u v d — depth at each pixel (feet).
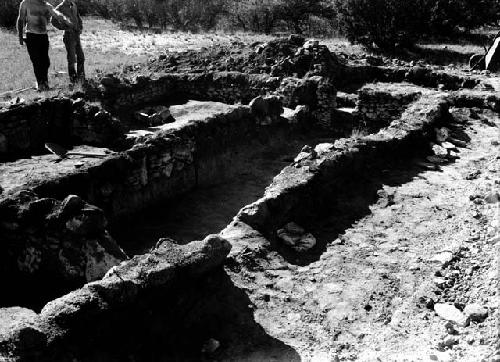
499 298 15.37
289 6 81.35
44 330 11.46
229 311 15.16
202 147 30.14
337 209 21.57
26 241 18.40
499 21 81.92
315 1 81.66
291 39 50.62
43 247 18.07
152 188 26.73
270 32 83.87
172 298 14.01
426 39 70.28
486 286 16.02
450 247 18.45
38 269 18.35
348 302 15.85
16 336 11.07
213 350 13.76
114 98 40.32
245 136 34.12
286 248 18.60
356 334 14.60
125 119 38.52
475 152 28.58
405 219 20.89
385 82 46.83
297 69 46.44
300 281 16.85
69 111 30.07
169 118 38.99
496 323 14.38
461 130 31.78
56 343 11.43
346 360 13.55
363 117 40.57
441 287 16.34
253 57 49.37
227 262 16.98
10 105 27.99
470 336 14.19
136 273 13.33
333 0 65.05
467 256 17.93
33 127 28.27
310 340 14.37
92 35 68.49
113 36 68.64
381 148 26.05
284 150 36.19
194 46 61.82
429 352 13.73
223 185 30.55
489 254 17.78
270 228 19.24
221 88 45.68
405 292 16.25
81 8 93.40
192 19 86.22
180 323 14.17
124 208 25.22
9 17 75.15
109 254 17.60
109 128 29.81
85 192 23.44
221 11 91.40
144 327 13.26
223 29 85.05
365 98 40.27
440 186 23.98
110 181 24.54
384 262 17.85
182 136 28.66
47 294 18.10
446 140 29.66
